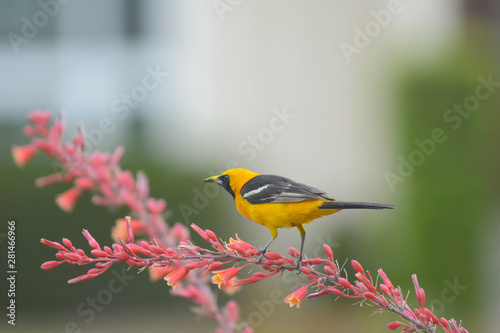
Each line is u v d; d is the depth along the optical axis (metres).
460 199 14.39
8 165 15.73
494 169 15.00
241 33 19.45
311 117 19.30
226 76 19.38
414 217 14.42
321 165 19.12
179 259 4.62
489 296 14.84
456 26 19.16
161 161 16.67
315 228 16.12
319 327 14.34
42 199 15.63
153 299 16.14
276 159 19.12
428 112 14.67
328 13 19.20
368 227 15.45
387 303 4.64
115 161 6.68
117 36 20.03
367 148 18.23
